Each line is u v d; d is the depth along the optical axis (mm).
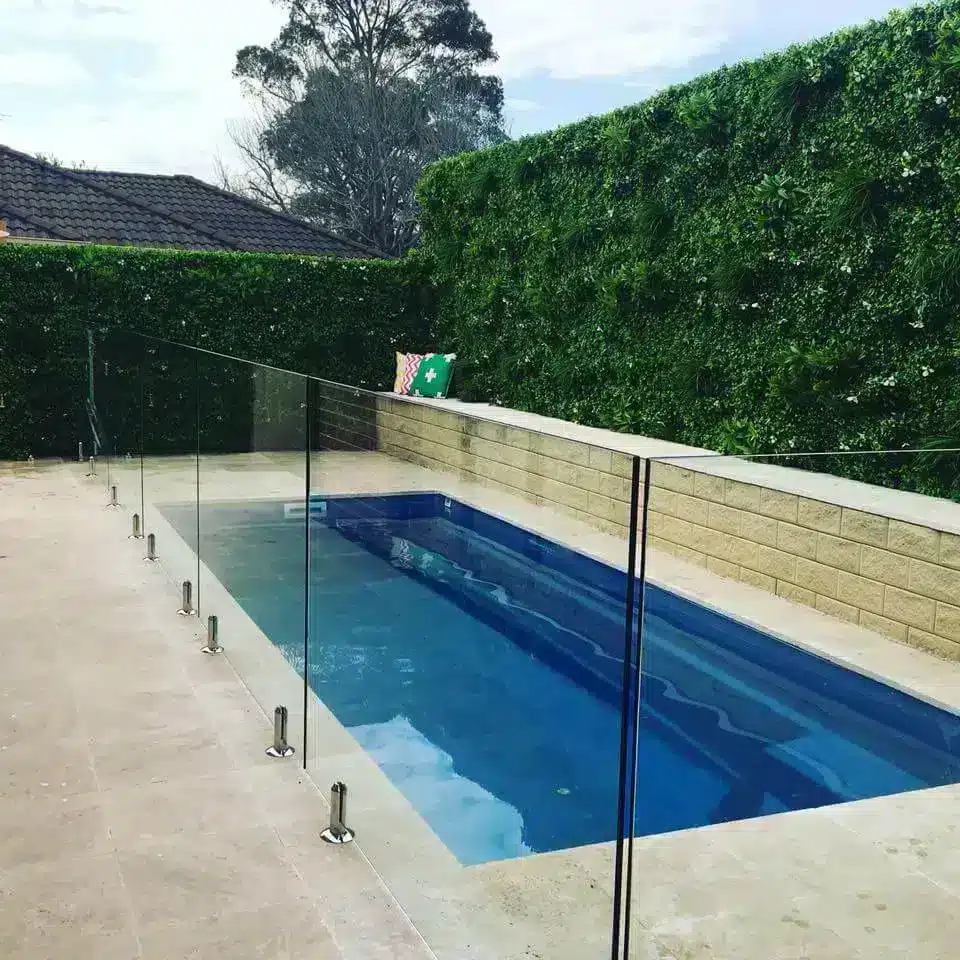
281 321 11859
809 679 2816
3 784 3469
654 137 8688
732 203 7824
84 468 10273
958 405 5863
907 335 6211
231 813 3301
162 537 6324
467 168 11750
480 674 2463
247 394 4480
